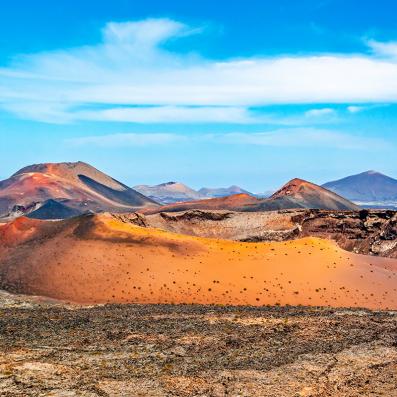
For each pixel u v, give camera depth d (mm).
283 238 183000
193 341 37094
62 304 56844
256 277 67875
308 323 43344
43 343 36031
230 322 43656
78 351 34062
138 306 54250
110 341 36844
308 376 29531
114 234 80625
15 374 28812
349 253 80938
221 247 78438
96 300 63000
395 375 29891
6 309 51500
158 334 39062
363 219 189875
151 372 29797
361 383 28531
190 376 29156
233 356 33312
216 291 64562
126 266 70438
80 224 84625
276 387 27641
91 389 26750
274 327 41750
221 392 26766
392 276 71188
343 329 41250
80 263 71438
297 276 68375
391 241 176125
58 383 27531
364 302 62625
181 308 52062
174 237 81125
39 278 68812
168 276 67750
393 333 39906
